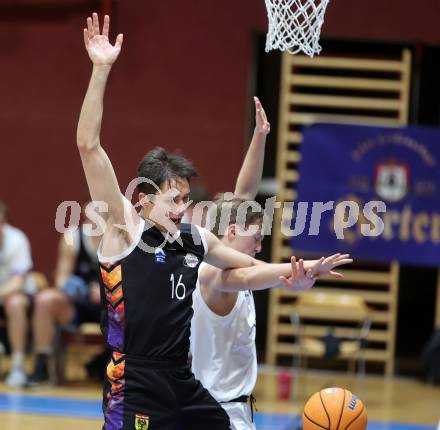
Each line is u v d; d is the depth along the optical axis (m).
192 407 6.61
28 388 14.74
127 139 17.86
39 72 17.95
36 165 18.03
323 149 16.31
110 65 6.52
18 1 17.88
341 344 15.31
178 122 17.84
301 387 15.91
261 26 17.73
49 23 17.89
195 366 7.67
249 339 7.67
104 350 15.45
